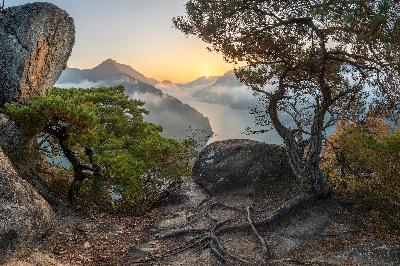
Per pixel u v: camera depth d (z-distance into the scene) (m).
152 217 20.08
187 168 24.17
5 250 12.37
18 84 21.55
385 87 14.38
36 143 24.73
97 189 20.55
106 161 18.41
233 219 17.86
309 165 17.28
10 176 14.16
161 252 15.84
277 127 17.27
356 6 9.73
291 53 15.12
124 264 14.84
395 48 10.46
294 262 13.98
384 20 9.55
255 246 15.55
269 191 20.58
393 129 15.25
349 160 17.97
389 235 14.90
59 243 15.23
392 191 14.94
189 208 20.56
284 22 13.34
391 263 12.93
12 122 18.69
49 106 17.72
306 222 16.58
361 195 17.34
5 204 13.08
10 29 21.75
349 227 15.83
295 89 16.62
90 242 16.31
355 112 16.22
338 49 14.23
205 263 14.55
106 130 21.91
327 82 16.12
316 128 16.73
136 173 18.62
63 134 20.22
